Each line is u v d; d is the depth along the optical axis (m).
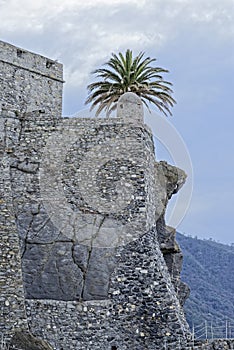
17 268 31.03
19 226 32.19
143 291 31.02
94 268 31.31
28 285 30.78
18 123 34.44
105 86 38.06
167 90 38.53
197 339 30.61
